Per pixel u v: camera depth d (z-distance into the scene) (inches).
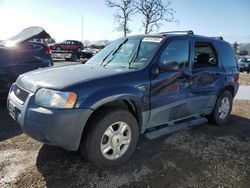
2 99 240.4
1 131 180.1
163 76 153.2
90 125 125.6
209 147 165.3
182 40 172.4
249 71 1024.9
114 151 134.7
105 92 126.2
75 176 127.0
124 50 171.9
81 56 1047.0
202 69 182.1
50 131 116.3
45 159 141.9
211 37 204.2
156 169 136.4
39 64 258.2
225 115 213.9
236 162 147.7
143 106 144.6
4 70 235.5
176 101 163.8
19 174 127.0
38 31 270.2
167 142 170.1
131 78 139.7
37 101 122.0
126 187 120.1
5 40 264.7
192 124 187.0
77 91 119.8
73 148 121.9
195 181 127.1
